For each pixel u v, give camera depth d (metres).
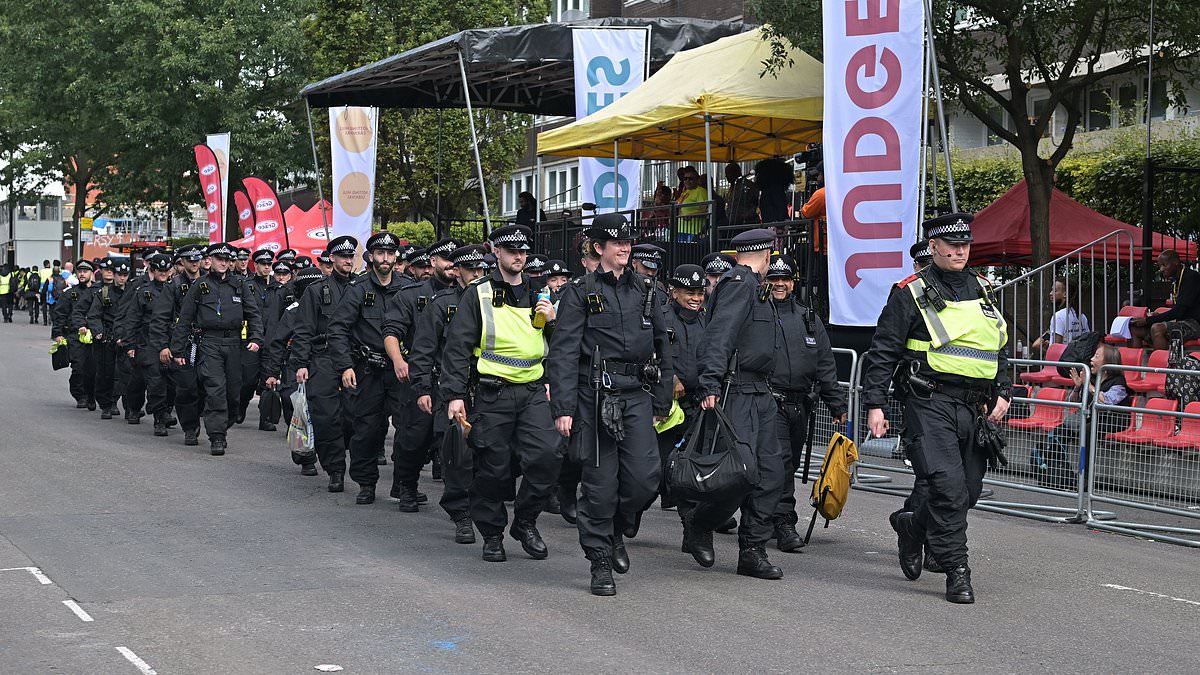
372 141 25.47
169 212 49.75
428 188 40.12
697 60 21.58
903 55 15.04
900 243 15.15
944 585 9.80
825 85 15.48
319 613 8.64
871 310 15.30
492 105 27.86
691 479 9.58
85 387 22.83
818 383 11.19
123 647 7.77
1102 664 7.64
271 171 48.09
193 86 46.59
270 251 20.19
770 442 10.08
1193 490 11.63
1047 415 12.98
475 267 11.53
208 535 11.41
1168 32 19.52
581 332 9.45
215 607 8.78
